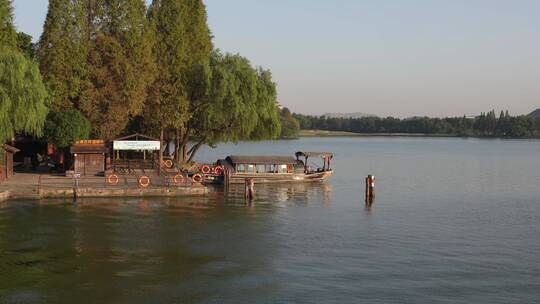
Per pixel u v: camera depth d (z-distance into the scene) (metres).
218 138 83.94
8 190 54.03
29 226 43.47
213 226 45.66
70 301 28.42
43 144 80.75
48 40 68.12
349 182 82.56
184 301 28.89
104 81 69.31
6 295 29.03
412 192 72.31
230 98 77.38
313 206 57.44
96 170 66.88
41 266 33.94
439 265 36.00
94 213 48.88
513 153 178.50
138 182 59.81
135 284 31.19
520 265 36.34
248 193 58.91
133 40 71.12
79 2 69.38
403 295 30.30
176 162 82.44
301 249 39.19
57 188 55.62
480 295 30.59
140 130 85.69
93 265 34.31
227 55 80.94
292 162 77.62
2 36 60.25
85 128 66.94
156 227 44.66
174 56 78.94
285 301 29.09
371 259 37.06
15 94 51.78
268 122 82.94
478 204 61.88
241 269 34.31
